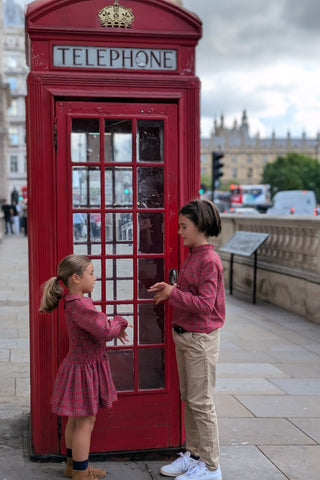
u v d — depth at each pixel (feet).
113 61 10.53
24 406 13.94
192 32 10.73
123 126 10.71
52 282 9.56
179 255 10.94
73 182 10.60
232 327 24.35
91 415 9.45
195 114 10.84
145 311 11.09
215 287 9.70
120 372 11.06
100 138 10.53
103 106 10.52
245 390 15.78
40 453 10.83
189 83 10.77
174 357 11.14
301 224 27.07
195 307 9.48
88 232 10.73
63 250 10.53
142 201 10.92
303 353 20.07
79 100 10.44
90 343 9.52
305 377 17.11
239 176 549.95
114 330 9.38
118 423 10.96
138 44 10.59
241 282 34.55
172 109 10.78
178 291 9.62
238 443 12.06
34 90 10.25
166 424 11.18
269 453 11.56
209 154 545.03
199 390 9.87
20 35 287.89
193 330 9.79
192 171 10.89
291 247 28.60
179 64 10.78
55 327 10.58
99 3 10.43
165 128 10.72
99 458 10.90
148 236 10.99
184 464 10.36
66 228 10.52
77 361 9.50
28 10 10.19
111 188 10.80
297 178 297.74
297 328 24.14
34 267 10.56
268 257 31.37
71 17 10.33
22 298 30.73
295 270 27.45
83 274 9.48
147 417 11.09
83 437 9.62
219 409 14.20
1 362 17.87
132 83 10.54
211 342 9.84
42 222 10.44
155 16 10.64
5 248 64.85
